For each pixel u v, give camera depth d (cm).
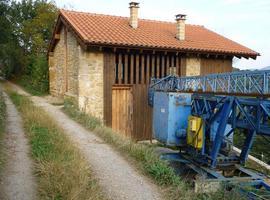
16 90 2656
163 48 1562
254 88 852
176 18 1745
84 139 945
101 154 802
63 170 594
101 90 1512
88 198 511
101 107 1515
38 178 592
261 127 798
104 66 1512
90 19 1706
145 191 597
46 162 642
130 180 644
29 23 3516
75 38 1558
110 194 573
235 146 1554
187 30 2012
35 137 845
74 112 1330
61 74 1880
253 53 1822
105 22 1719
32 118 1083
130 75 1578
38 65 2528
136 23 1747
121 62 1555
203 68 1758
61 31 1861
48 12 3478
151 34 1717
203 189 736
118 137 961
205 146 1095
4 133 912
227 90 977
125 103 1585
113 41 1447
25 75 3616
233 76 954
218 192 707
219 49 1733
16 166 648
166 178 657
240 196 711
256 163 1339
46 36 3475
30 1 3928
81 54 1458
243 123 884
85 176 594
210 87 1109
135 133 1602
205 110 1098
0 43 2138
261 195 783
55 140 819
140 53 1591
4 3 2047
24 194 523
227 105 940
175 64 1683
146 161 752
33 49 3525
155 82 1587
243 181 901
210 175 988
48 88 2378
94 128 1080
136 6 1738
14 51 3581
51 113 1347
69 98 1625
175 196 589
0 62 3841
